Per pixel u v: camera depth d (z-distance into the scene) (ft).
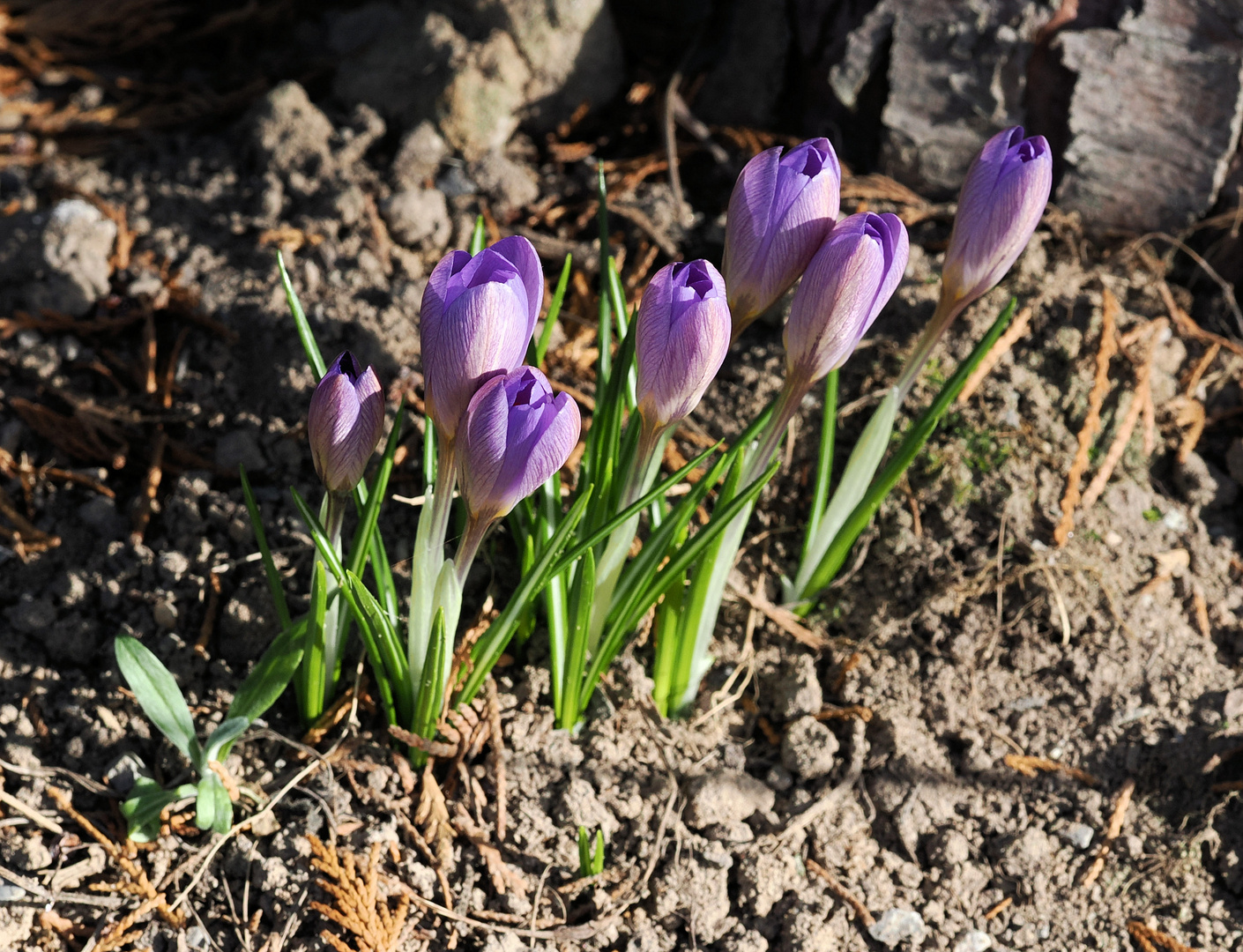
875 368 2.85
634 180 3.04
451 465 2.37
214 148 3.10
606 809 2.60
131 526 2.74
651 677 2.71
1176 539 2.81
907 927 2.59
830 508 2.68
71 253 2.89
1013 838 2.64
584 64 3.10
